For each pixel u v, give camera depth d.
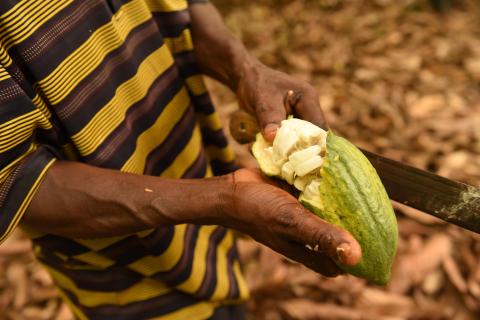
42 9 1.00
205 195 0.98
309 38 3.30
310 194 1.00
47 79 1.01
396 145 2.40
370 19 3.35
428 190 1.05
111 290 1.24
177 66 1.30
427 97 2.62
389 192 1.08
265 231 0.94
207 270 1.29
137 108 1.17
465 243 1.97
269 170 1.05
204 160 1.36
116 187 1.02
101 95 1.09
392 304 1.84
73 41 1.04
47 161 1.02
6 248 2.29
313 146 1.03
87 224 1.04
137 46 1.17
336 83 2.87
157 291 1.26
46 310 2.07
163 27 1.26
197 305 1.29
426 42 3.04
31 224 1.06
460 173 2.21
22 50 0.98
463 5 3.33
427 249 1.96
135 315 1.26
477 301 1.82
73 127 1.05
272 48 3.30
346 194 0.98
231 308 1.39
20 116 0.97
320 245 0.88
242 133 1.24
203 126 1.39
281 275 1.98
